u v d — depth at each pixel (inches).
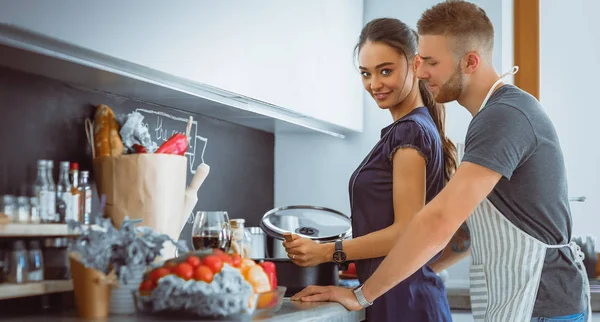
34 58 64.7
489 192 73.4
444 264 99.7
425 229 73.1
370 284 76.7
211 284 60.6
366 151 138.9
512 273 78.5
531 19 142.2
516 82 142.9
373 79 91.4
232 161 119.0
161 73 74.2
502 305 79.5
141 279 62.3
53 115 75.9
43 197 71.0
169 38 74.6
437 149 84.9
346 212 138.9
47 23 59.2
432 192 84.9
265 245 118.7
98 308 62.7
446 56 78.5
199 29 79.9
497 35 137.6
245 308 61.4
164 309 61.2
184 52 77.1
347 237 101.4
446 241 73.5
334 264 90.4
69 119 78.2
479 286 82.7
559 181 76.6
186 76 77.5
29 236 68.6
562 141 145.4
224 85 85.0
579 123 144.9
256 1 92.8
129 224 62.9
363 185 86.7
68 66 68.2
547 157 75.4
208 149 110.2
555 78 145.4
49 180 72.1
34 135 73.4
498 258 79.1
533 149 74.5
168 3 74.4
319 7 114.7
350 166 139.3
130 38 68.7
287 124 119.9
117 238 62.2
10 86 70.3
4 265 65.6
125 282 62.0
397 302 84.0
